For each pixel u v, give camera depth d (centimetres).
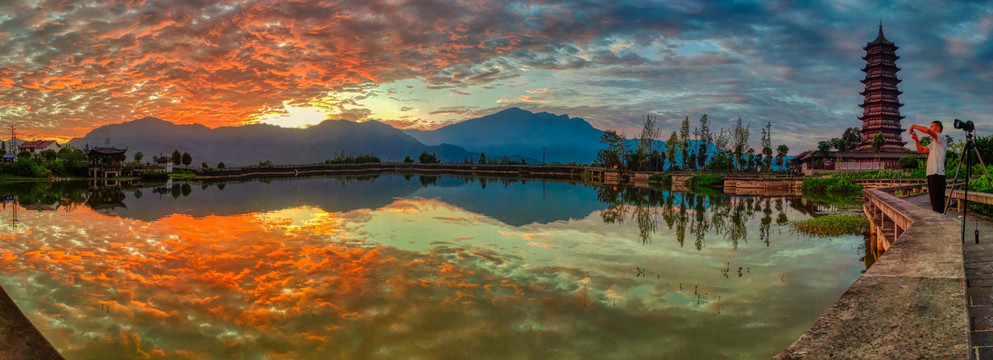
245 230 1773
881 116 7569
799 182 4334
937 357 214
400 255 1336
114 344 746
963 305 280
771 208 2748
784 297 961
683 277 1112
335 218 2128
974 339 347
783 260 1290
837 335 249
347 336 777
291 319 846
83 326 813
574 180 6675
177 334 784
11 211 2438
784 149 7800
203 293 987
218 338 769
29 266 1202
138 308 899
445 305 918
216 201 2970
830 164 6706
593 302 935
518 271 1164
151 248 1427
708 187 4844
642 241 1581
